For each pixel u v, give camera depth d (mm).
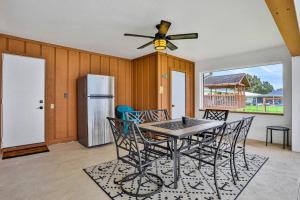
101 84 3824
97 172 2451
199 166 2564
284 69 3840
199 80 5473
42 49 3703
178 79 5012
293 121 3383
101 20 2668
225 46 3934
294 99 3377
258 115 4230
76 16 2539
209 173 2436
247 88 4715
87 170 2514
